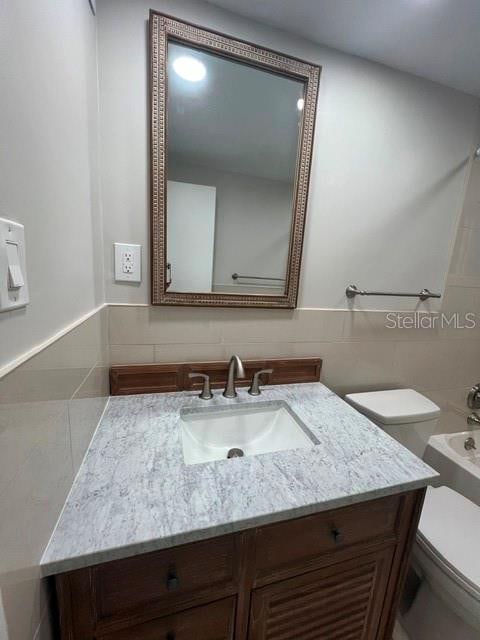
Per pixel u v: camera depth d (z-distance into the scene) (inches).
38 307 17.3
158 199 35.5
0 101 13.0
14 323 14.4
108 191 34.3
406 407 48.6
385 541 28.7
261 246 41.6
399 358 55.4
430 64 42.0
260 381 45.3
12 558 14.1
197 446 36.5
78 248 25.1
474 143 50.3
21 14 15.0
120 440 29.5
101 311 33.5
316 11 34.0
